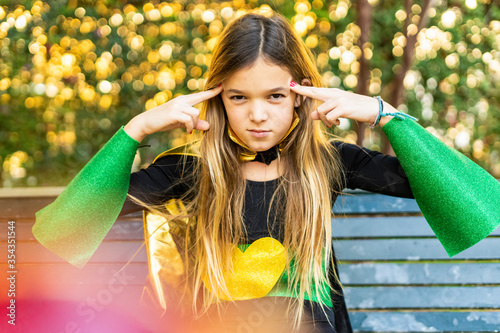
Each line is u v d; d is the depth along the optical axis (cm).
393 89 384
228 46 121
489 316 175
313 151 134
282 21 128
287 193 131
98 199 122
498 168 448
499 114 440
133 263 180
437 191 119
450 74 429
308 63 132
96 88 401
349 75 415
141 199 131
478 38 424
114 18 397
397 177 128
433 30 419
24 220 181
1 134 430
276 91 119
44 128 435
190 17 407
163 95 411
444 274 178
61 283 179
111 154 123
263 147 123
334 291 140
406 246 179
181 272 145
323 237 132
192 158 138
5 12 373
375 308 179
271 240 129
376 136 445
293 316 125
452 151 122
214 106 133
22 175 437
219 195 131
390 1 425
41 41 381
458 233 120
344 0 409
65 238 124
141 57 407
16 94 404
